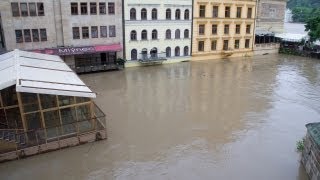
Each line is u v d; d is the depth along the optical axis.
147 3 44.22
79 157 20.14
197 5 49.03
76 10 39.38
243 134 24.06
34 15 37.03
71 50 39.41
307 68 48.03
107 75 40.78
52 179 18.02
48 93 19.34
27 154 19.61
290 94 34.53
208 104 30.72
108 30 42.25
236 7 53.72
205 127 25.28
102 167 19.27
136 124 25.53
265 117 27.58
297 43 61.75
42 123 19.98
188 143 22.48
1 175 18.09
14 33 36.28
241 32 56.12
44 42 38.41
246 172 18.97
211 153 21.14
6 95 19.70
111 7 41.59
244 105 30.67
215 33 53.06
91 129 21.84
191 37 50.31
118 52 43.81
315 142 17.17
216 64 49.94
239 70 45.97
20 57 26.58
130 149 21.39
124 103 30.44
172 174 18.67
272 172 18.97
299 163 19.98
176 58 49.62
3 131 19.70
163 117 27.17
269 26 61.94
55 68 25.89
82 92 20.55
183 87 36.34
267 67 48.44
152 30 45.91
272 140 23.14
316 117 27.78
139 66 46.16
